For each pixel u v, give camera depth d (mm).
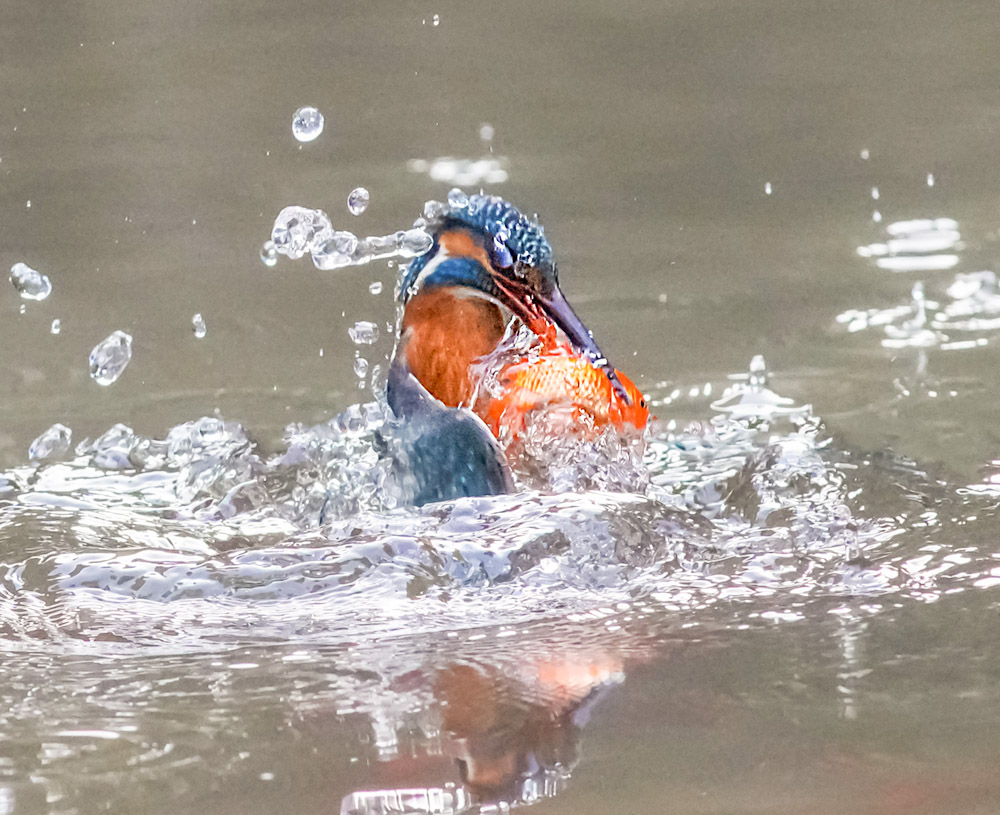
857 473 7719
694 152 15344
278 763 4793
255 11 21188
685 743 4840
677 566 6520
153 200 14141
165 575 6504
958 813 4312
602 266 12078
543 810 4426
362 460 7891
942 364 9680
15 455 8672
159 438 8945
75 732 5078
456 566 6457
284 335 10836
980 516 7074
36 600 6355
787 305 11016
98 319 11156
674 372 9828
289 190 14336
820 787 4508
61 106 17484
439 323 7477
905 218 12938
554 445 7270
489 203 7559
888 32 19266
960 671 5348
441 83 17969
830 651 5598
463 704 5203
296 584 6395
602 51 18969
